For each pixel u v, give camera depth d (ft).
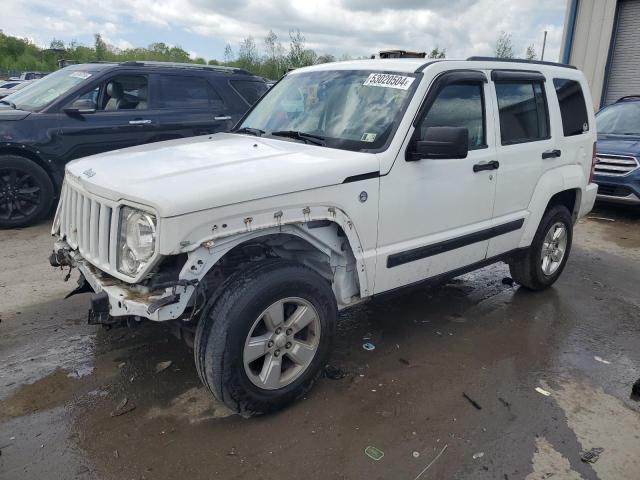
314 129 13.10
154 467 9.08
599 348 13.89
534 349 13.70
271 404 10.31
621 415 10.97
